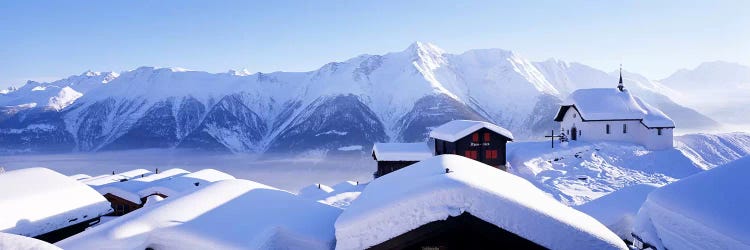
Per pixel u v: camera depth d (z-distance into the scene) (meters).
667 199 13.41
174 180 35.78
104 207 21.55
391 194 10.78
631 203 21.78
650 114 55.66
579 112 57.62
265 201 15.95
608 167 48.34
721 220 11.02
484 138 47.28
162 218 12.89
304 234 13.48
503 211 9.57
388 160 50.16
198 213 13.63
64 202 19.92
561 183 42.06
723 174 12.67
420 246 9.89
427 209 9.70
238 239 12.32
